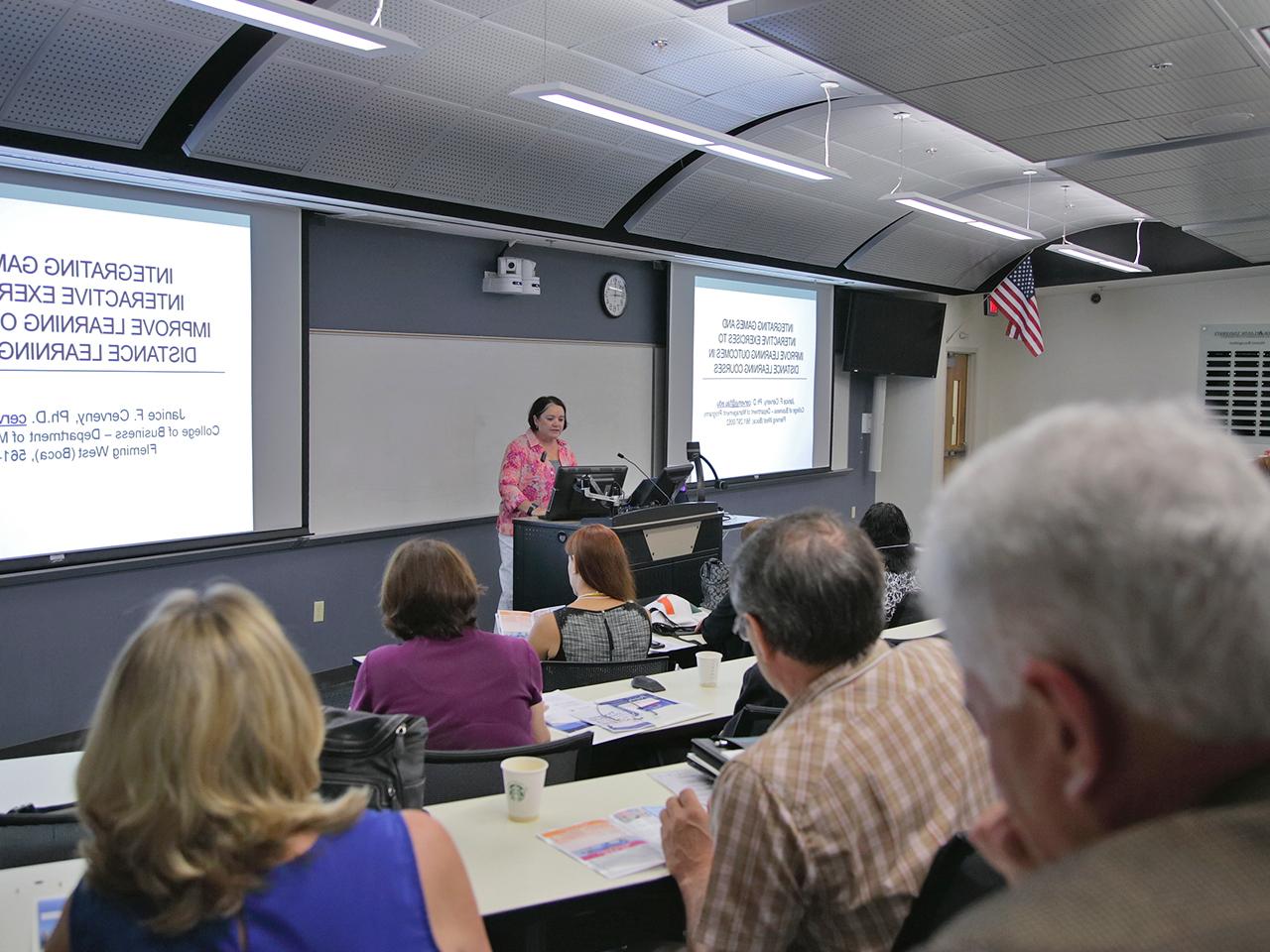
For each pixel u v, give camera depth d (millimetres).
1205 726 434
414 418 6004
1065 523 464
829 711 1433
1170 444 476
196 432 4891
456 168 5391
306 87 4461
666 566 4672
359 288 5695
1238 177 6051
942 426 10586
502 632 3494
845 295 9797
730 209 7168
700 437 8016
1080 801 473
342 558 5688
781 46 3721
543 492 5742
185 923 946
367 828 1062
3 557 4223
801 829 1325
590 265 7074
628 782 2150
